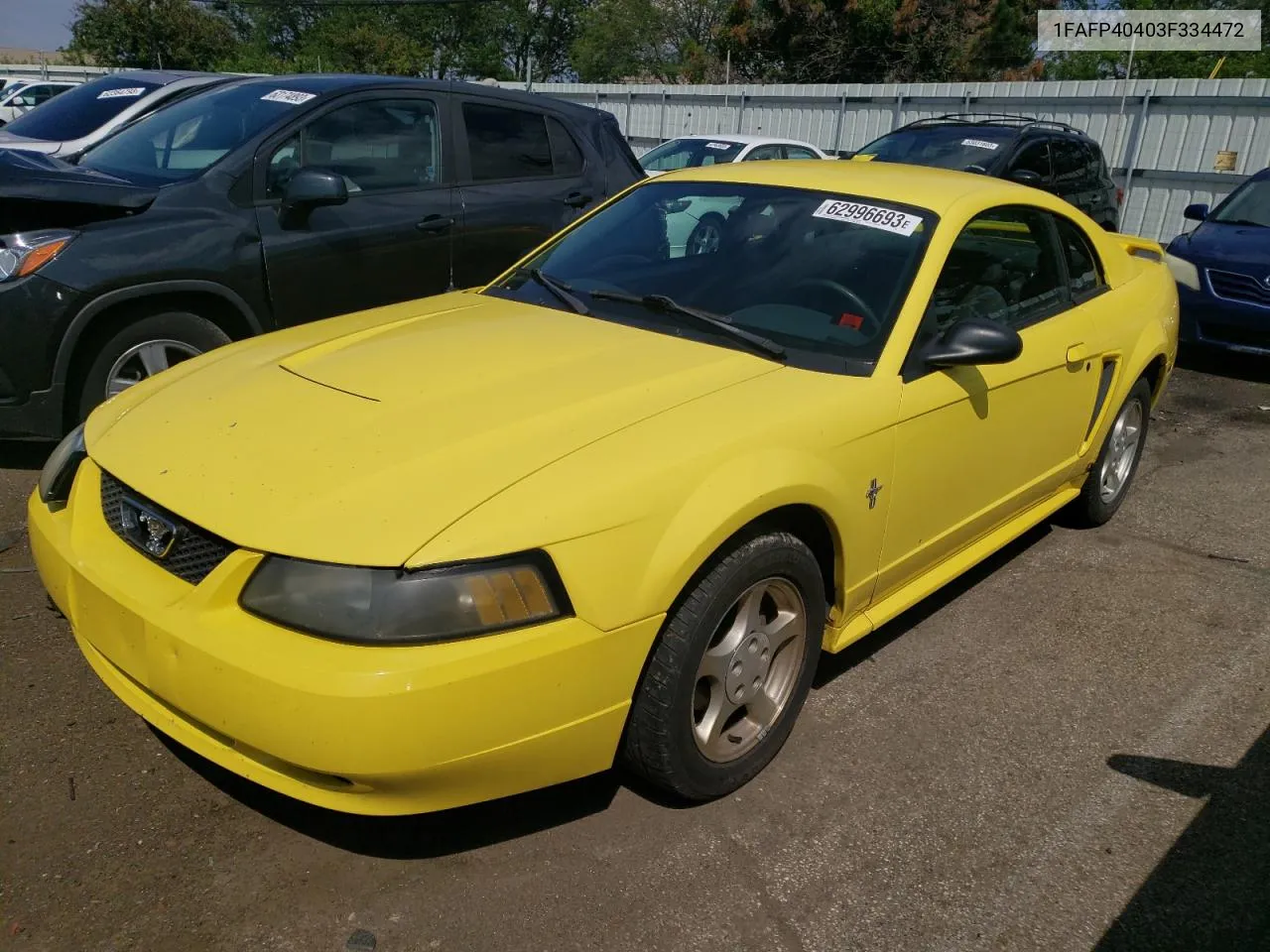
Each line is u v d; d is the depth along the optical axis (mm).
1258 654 3604
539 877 2363
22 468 4652
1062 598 3975
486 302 3480
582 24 49938
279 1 40781
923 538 3182
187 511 2203
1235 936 2312
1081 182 10320
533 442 2342
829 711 3117
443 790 2104
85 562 2375
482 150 5840
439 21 46094
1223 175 13328
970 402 3146
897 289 3066
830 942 2227
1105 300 4141
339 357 2871
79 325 4250
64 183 4324
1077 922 2326
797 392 2713
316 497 2158
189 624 2107
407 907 2252
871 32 29859
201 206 4648
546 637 2094
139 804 2521
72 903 2209
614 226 3760
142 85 7305
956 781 2807
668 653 2338
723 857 2461
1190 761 2963
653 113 20438
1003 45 28766
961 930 2283
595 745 2273
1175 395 7191
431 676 1973
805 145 12289
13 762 2645
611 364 2785
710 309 3150
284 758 2018
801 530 2779
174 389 2797
